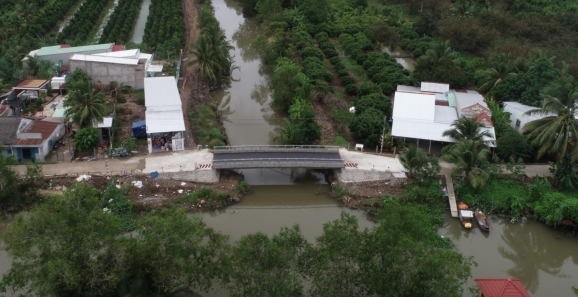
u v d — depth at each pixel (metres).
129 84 87.62
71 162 62.00
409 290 33.66
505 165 64.06
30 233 35.44
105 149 64.00
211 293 41.91
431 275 33.53
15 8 124.38
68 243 35.25
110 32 117.50
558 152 64.75
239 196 59.12
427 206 57.06
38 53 92.50
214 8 156.38
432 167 59.44
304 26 123.69
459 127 63.38
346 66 104.75
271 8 129.12
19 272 33.97
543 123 63.38
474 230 55.06
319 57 104.00
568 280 48.78
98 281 34.62
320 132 70.75
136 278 36.47
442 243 51.34
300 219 56.00
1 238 50.97
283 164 61.31
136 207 54.81
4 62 85.94
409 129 69.00
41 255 34.91
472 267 48.94
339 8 144.75
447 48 93.25
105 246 36.78
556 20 120.38
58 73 89.25
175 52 104.25
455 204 57.44
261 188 61.72
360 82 94.44
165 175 59.34
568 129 61.03
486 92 86.81
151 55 97.19
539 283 48.03
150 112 68.31
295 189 61.84
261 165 61.22
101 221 37.00
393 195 59.22
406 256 34.47
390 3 156.12
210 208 56.59
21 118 64.88
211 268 36.72
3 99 78.00
